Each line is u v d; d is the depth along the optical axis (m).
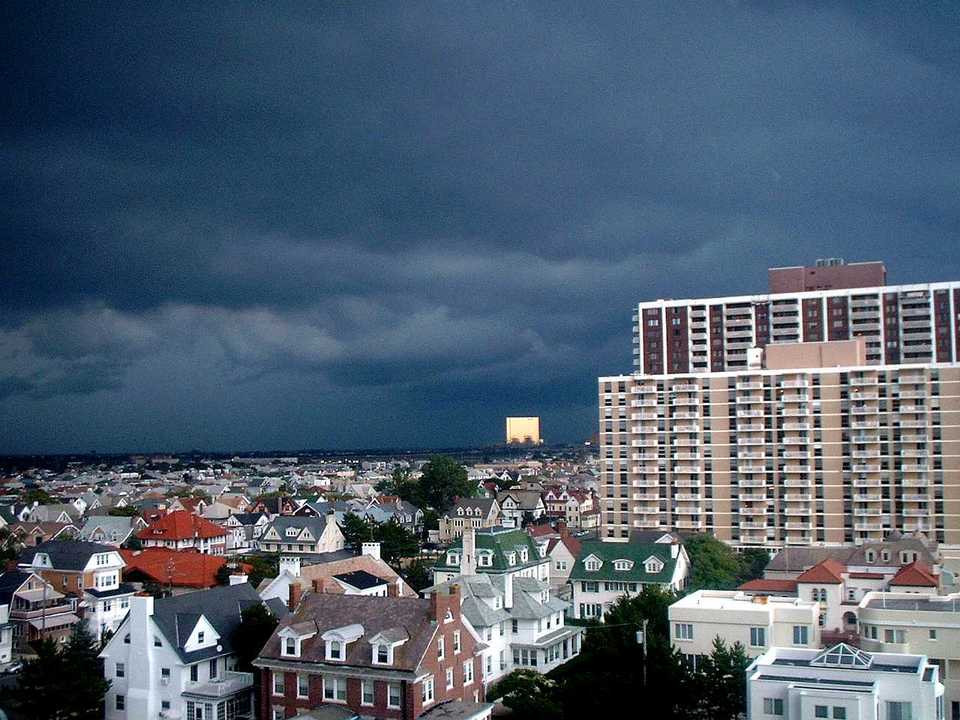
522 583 127.31
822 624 129.62
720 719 89.62
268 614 101.62
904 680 74.25
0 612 122.25
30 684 89.12
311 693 89.19
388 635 87.00
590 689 91.00
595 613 149.62
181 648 94.06
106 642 111.69
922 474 199.00
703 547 178.38
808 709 73.38
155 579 169.38
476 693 96.75
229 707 93.56
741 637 103.12
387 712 85.75
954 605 101.12
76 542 158.25
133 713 94.81
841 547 166.75
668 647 96.19
